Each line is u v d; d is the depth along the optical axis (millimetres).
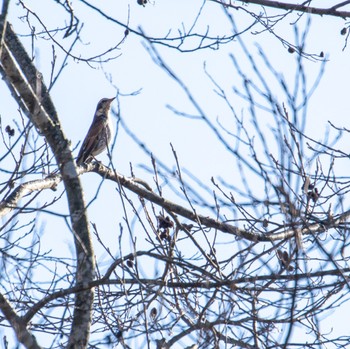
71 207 12289
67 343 11914
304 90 10164
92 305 11875
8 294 12719
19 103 12070
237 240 12383
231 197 12531
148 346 11016
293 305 10008
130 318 12984
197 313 12234
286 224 11109
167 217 14094
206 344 11578
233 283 11641
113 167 11422
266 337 11586
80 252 12055
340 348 11984
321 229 12828
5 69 11891
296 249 10469
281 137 10367
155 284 12023
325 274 11477
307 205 12523
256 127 10312
